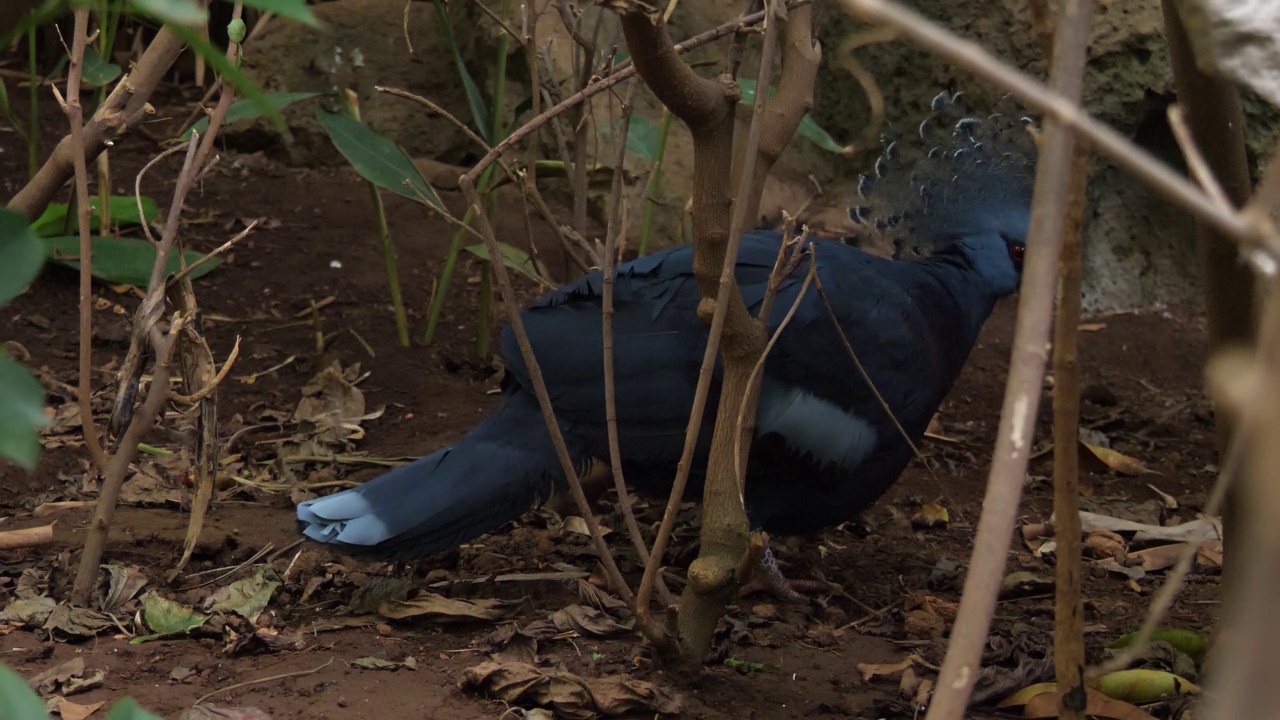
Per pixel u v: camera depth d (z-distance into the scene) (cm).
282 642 282
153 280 293
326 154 625
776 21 232
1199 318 596
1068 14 123
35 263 105
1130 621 334
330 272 533
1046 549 384
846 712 270
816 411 327
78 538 333
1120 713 269
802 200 607
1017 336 120
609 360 260
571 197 584
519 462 308
